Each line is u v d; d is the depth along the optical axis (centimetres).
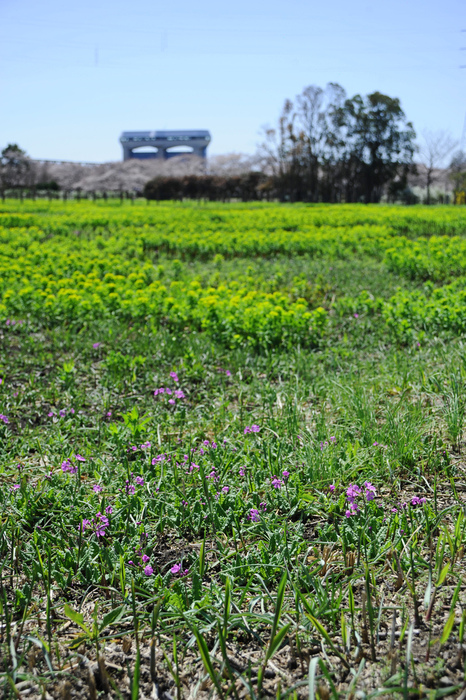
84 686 232
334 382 557
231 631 260
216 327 775
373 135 7362
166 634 259
